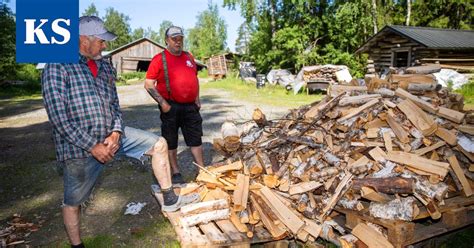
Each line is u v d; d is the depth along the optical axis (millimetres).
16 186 5246
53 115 2629
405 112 3611
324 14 27688
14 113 14023
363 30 27531
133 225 3887
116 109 3123
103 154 2754
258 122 4613
